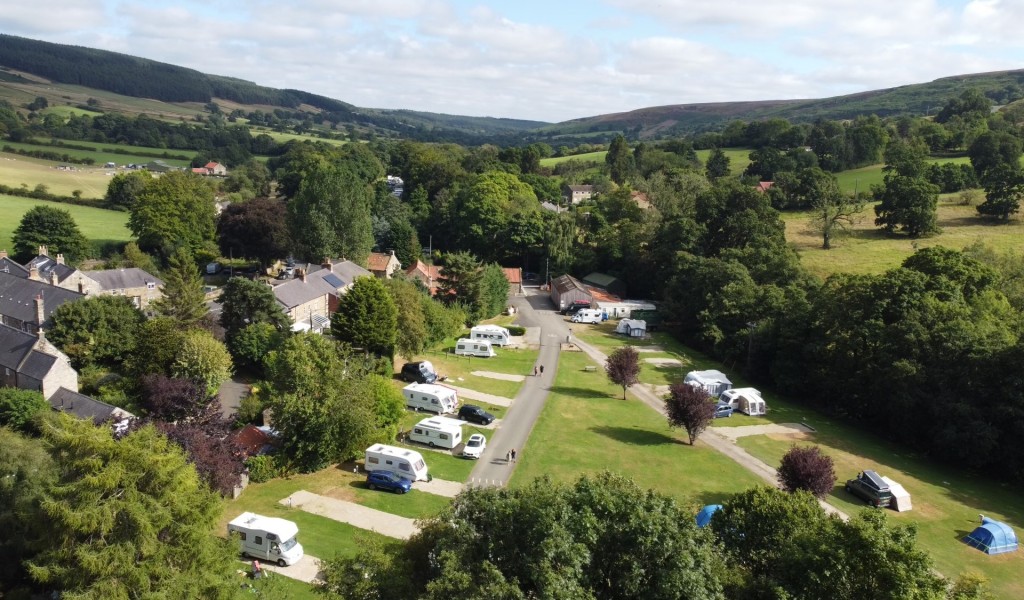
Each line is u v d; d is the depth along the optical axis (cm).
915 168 15012
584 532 2295
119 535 2716
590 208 14988
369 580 2394
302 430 4950
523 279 13662
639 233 13075
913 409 6353
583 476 2784
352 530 4212
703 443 6084
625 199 15212
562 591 2039
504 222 13900
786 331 7906
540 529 2241
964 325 6481
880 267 11275
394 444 5641
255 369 6994
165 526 2852
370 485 4831
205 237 13175
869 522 2406
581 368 8262
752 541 3094
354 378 5275
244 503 4462
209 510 3017
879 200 15700
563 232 13050
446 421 5791
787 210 15862
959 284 7888
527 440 5894
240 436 5147
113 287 9350
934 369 6400
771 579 2545
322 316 9094
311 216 11394
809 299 8562
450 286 10044
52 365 5488
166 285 7225
